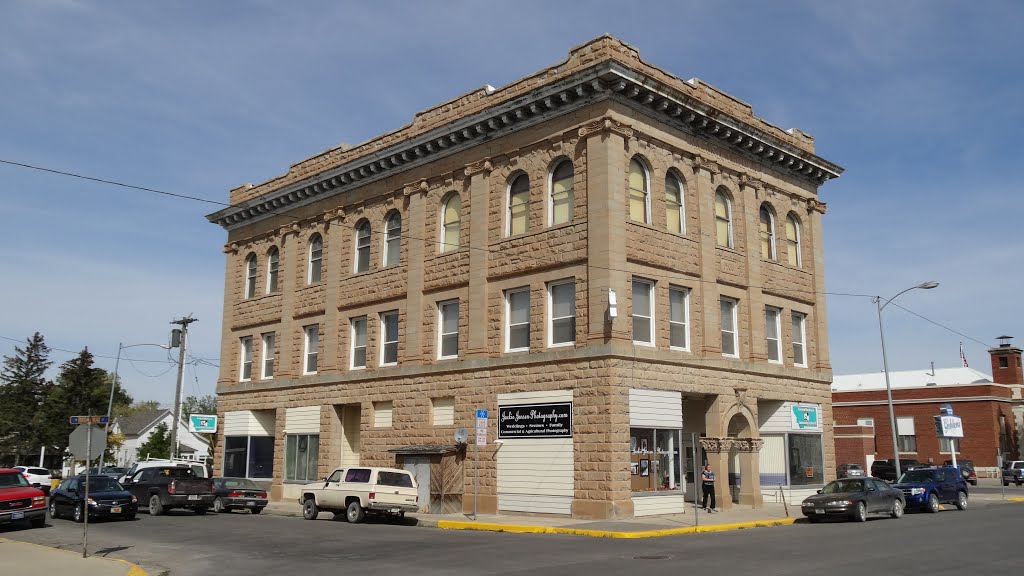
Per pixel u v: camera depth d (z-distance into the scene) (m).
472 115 29.64
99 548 19.92
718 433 28.61
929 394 63.69
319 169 37.44
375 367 33.09
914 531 22.16
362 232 35.38
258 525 25.39
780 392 31.84
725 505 28.05
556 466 25.81
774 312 32.84
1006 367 65.44
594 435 24.92
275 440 37.50
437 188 31.67
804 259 34.69
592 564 15.58
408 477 26.61
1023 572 14.19
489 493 27.45
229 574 15.21
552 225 27.39
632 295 26.52
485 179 29.73
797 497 31.80
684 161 29.12
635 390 25.56
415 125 32.97
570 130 27.11
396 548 18.70
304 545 19.59
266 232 40.34
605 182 25.78
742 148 31.56
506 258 28.55
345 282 35.19
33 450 80.69
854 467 51.19
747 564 15.30
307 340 37.28
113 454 86.19
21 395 85.81
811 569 14.55
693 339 28.20
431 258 31.34
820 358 34.41
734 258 30.62
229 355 41.41
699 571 14.40
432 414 30.47
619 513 24.28
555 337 26.98
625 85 26.19
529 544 19.38
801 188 34.88
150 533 23.25
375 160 33.59
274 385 38.00
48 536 22.94
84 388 80.56
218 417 41.19
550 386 26.41
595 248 25.69
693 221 29.11
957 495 32.06
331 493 27.09
